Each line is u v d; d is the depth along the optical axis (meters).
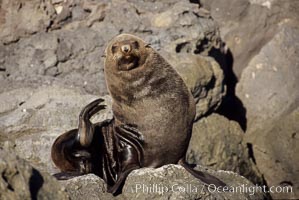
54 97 55.69
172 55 59.62
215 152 59.41
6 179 32.16
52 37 59.84
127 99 44.38
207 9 69.56
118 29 61.09
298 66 66.00
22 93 56.22
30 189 32.97
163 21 62.09
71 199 36.72
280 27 68.56
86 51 59.69
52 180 34.19
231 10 69.19
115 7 62.00
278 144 61.81
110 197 41.59
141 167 44.53
